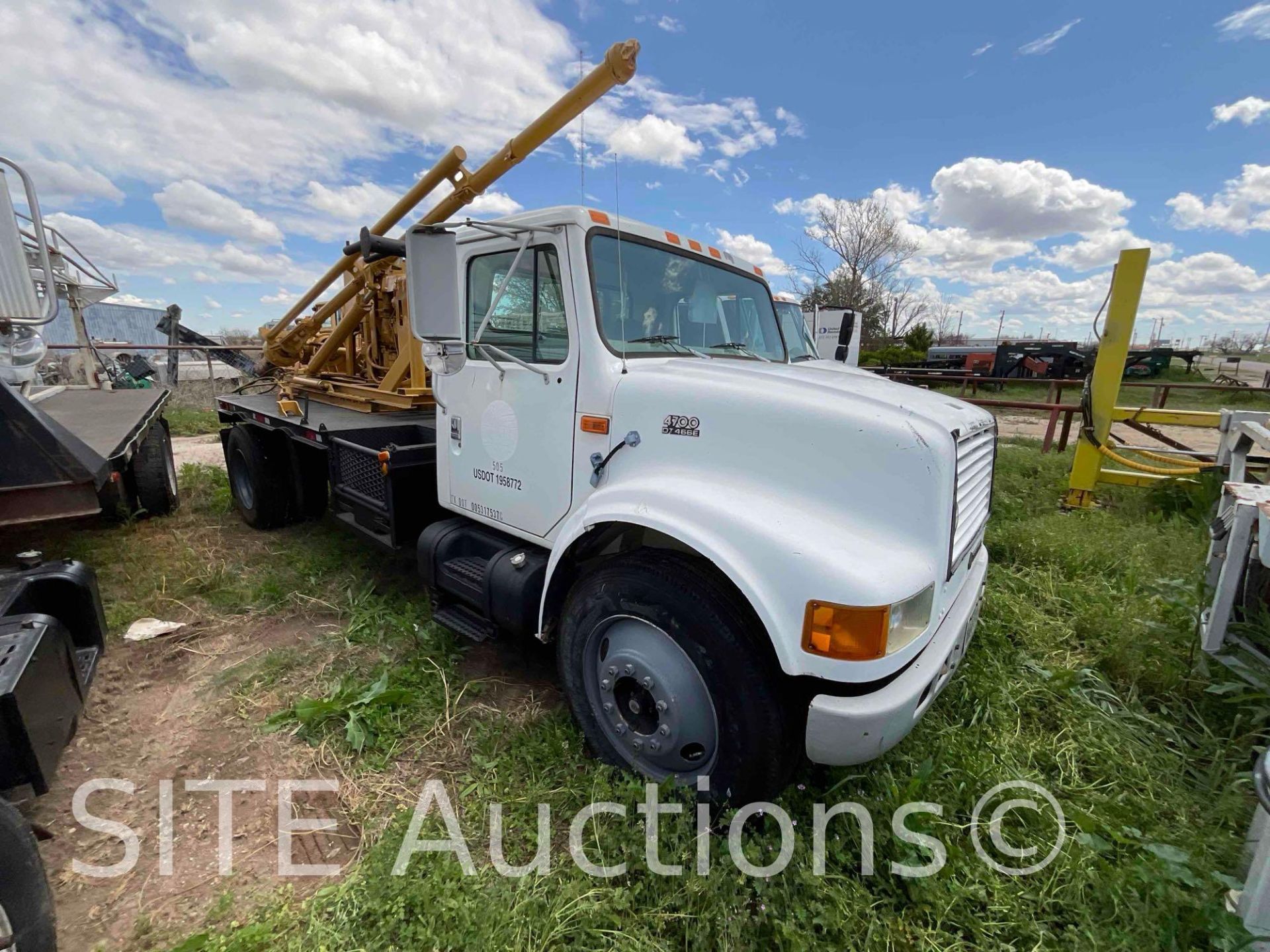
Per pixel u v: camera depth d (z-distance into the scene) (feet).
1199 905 5.48
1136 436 38.96
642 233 8.93
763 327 11.27
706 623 6.41
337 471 12.82
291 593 12.39
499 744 8.05
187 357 54.08
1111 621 10.77
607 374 7.94
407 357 14.29
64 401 17.47
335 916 5.70
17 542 15.06
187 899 6.03
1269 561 6.23
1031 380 32.12
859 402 6.79
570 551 8.05
